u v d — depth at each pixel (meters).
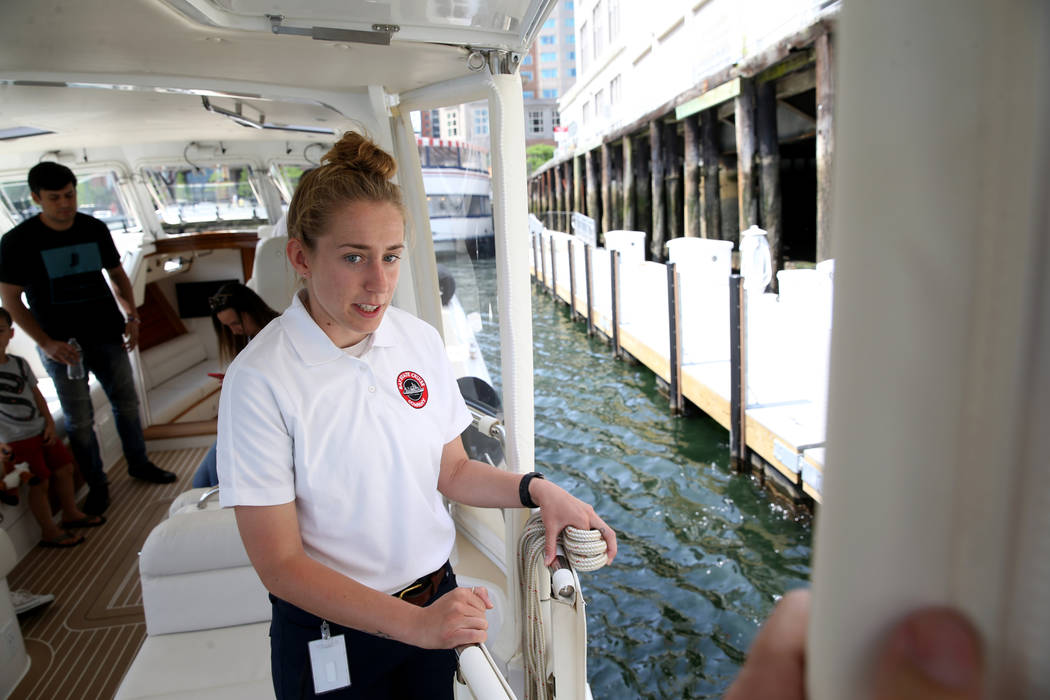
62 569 3.02
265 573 1.00
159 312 5.67
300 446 1.03
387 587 1.13
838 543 0.19
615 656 4.54
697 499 6.47
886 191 0.17
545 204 38.66
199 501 2.03
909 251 0.16
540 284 21.44
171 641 1.85
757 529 5.83
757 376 6.70
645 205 20.59
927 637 0.17
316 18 1.47
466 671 0.96
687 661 4.45
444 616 0.96
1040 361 0.15
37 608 2.73
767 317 6.56
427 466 1.16
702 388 7.70
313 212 0.99
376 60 1.74
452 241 2.09
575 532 1.21
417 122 2.15
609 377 10.75
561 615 1.23
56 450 3.24
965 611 0.17
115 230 5.57
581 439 8.27
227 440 1.01
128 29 1.45
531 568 1.30
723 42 13.53
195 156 5.37
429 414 1.17
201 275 5.93
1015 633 0.17
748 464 6.73
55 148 4.56
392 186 1.03
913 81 0.16
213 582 1.87
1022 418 0.16
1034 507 0.16
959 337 0.16
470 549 2.17
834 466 0.19
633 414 8.97
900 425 0.17
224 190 5.75
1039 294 0.15
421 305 2.24
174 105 2.63
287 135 4.38
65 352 3.28
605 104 22.84
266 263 3.71
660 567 5.45
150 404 4.70
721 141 15.86
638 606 4.98
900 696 0.17
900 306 0.17
